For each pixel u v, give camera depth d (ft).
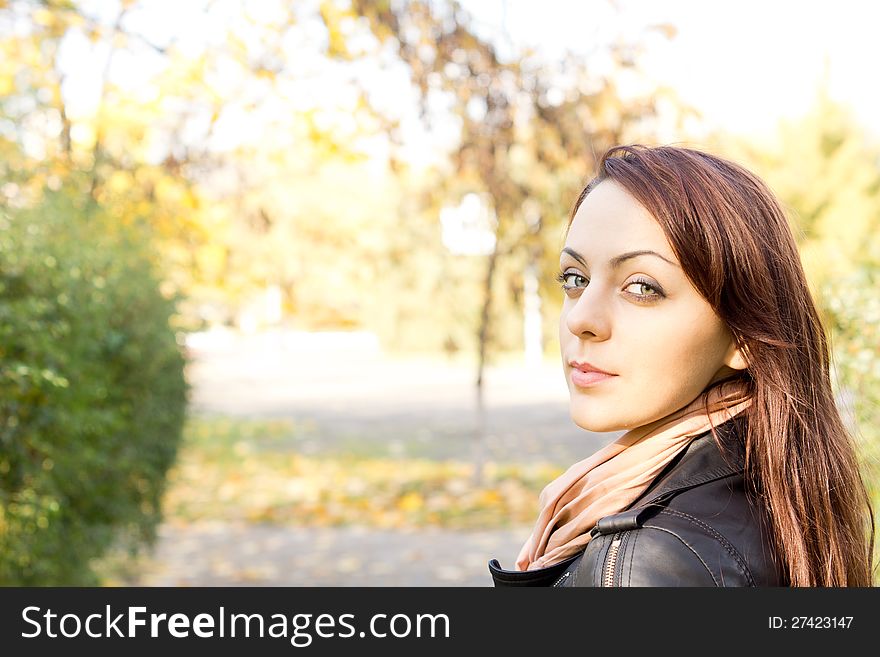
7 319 10.13
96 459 14.29
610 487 3.99
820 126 49.03
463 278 34.76
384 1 21.66
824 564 3.78
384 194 37.50
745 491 3.78
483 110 26.81
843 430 4.12
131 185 24.93
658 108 26.71
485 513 29.07
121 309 17.29
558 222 30.68
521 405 55.26
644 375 3.74
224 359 103.60
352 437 45.98
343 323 146.92
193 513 30.14
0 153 12.76
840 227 41.88
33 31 21.56
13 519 11.32
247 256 32.09
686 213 3.69
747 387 3.97
